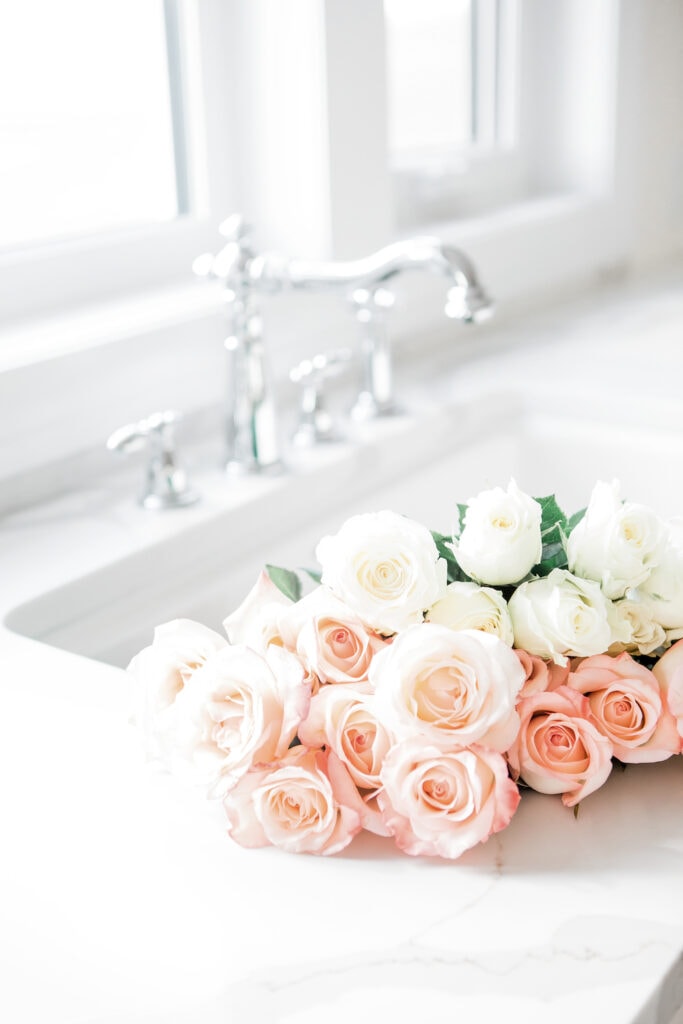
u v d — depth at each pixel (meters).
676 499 1.29
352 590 0.60
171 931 0.54
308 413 1.21
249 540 1.09
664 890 0.56
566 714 0.61
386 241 1.44
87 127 1.26
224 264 1.07
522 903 0.55
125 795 0.65
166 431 1.06
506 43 1.80
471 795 0.56
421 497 1.26
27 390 1.04
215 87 1.34
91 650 0.92
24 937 0.54
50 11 1.20
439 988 0.50
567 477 1.37
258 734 0.57
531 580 0.64
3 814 0.64
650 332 1.61
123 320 1.18
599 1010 0.48
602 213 1.87
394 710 0.56
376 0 1.34
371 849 0.60
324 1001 0.49
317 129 1.31
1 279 1.17
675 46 1.97
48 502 1.10
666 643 0.65
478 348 1.56
